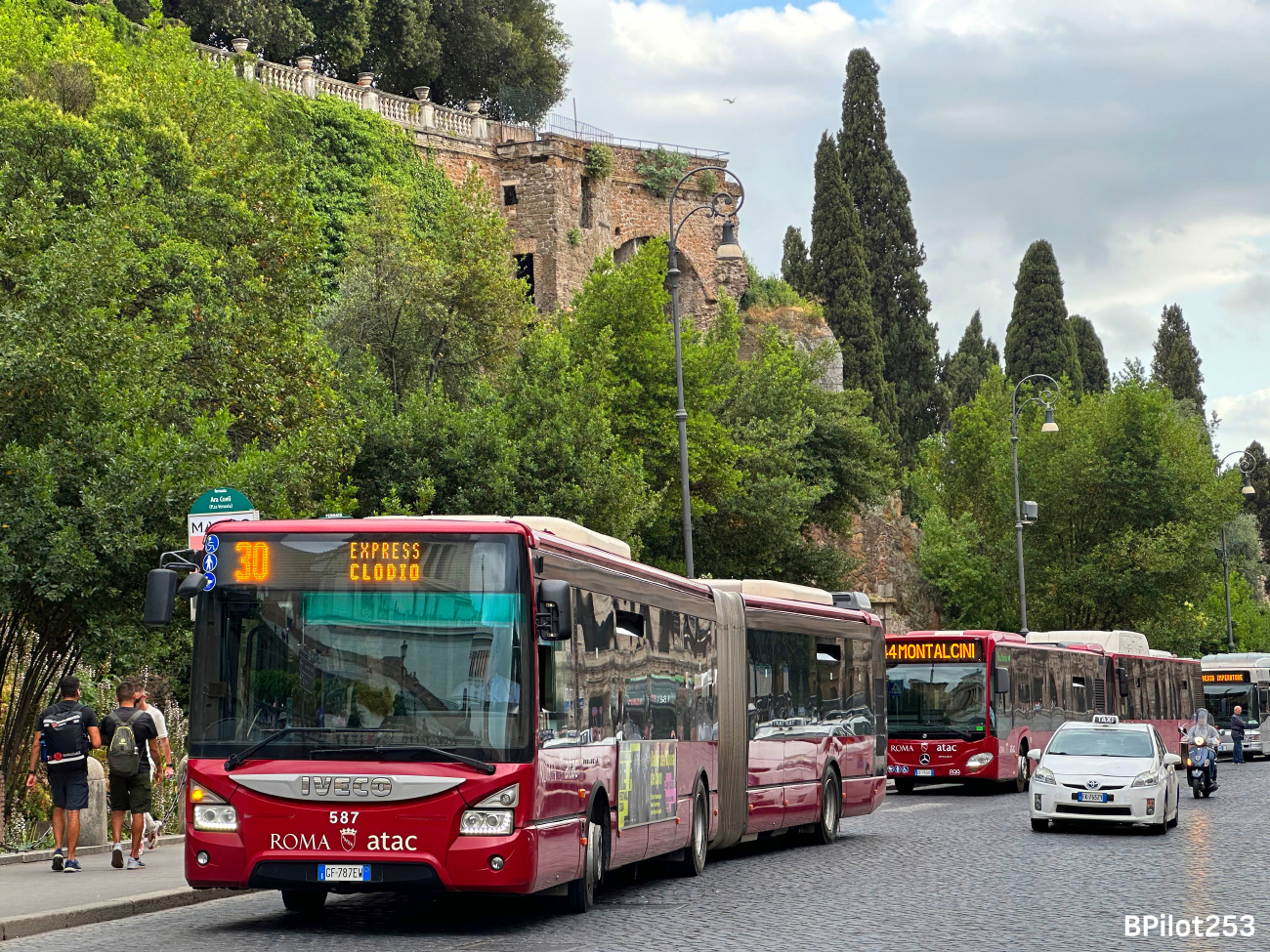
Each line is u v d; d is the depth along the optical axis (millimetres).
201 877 13539
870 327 94750
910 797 38031
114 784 18547
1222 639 101188
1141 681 52781
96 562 20609
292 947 12812
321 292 33312
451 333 43656
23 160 29984
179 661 28938
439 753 13414
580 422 38344
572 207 70062
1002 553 74062
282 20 62656
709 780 20203
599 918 14938
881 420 93625
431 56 69938
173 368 28516
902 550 79125
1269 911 15547
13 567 20453
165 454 21828
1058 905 15969
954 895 16891
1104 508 72375
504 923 14562
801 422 57375
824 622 25406
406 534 13875
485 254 44062
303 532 13945
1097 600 71688
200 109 37594
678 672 19031
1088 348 119500
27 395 22109
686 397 47469
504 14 74625
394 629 13719
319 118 59125
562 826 14422
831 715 25375
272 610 13828
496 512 36625
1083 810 26094
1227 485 71625
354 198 59875
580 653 15305
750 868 20438
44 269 22766
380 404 38344
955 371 118688
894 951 12656
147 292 30188
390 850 13320
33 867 18656
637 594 17531
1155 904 16078
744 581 23828
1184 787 43750
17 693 24672
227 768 13547
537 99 73188
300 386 31422
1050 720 42906
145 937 13492
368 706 13578
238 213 32781
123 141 32406
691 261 76688
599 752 15766
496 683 13586
